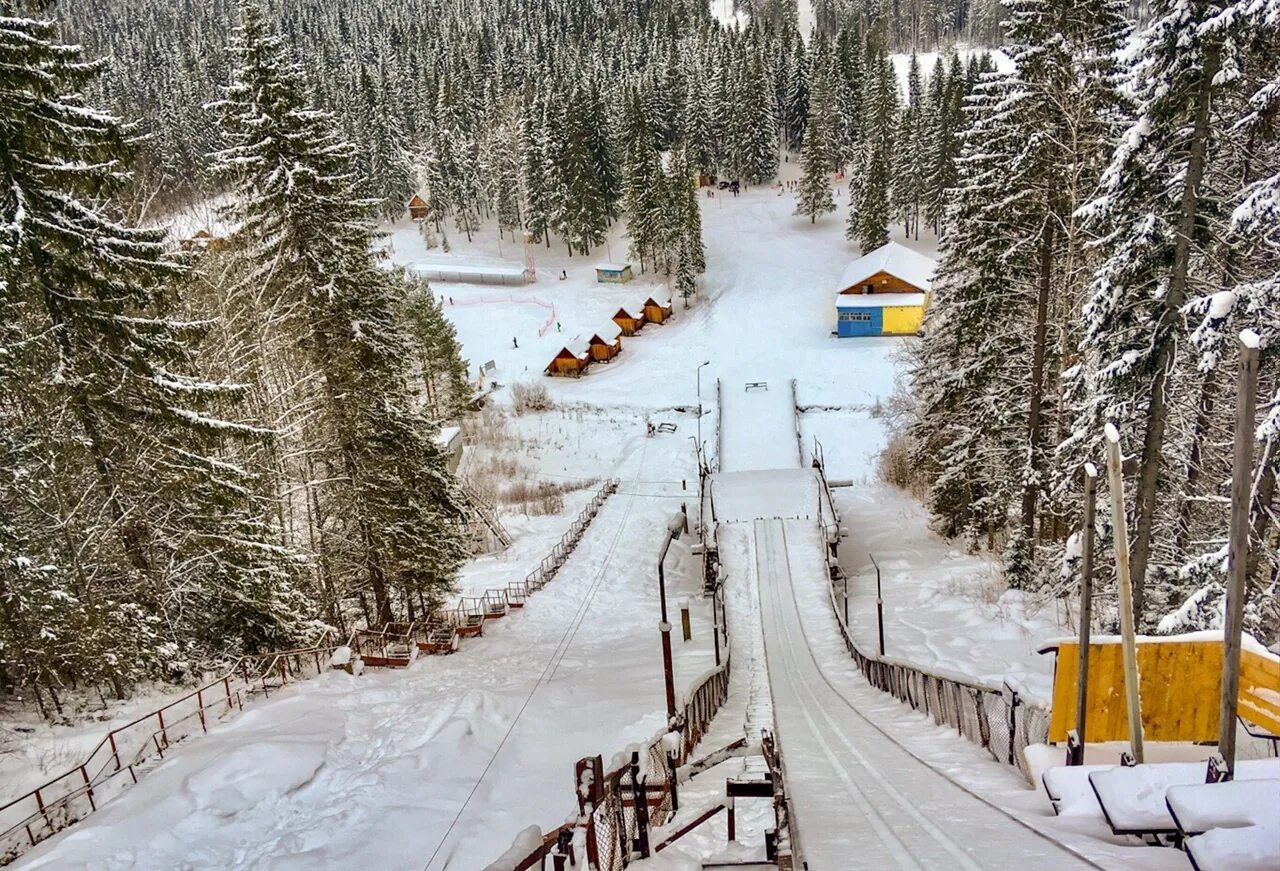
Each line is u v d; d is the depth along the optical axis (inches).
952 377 1189.1
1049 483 995.9
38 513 720.3
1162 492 775.1
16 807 557.3
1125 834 237.5
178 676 786.2
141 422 735.1
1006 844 232.1
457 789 602.5
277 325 934.4
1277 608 631.8
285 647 874.8
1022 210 944.3
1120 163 621.9
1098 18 821.2
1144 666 346.3
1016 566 1037.8
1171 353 644.1
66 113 633.0
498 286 3624.5
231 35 848.3
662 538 1656.0
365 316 933.2
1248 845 176.6
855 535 1578.5
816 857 232.7
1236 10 514.0
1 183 621.9
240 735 663.8
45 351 676.1
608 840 341.4
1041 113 876.0
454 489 1072.2
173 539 780.6
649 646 1110.4
